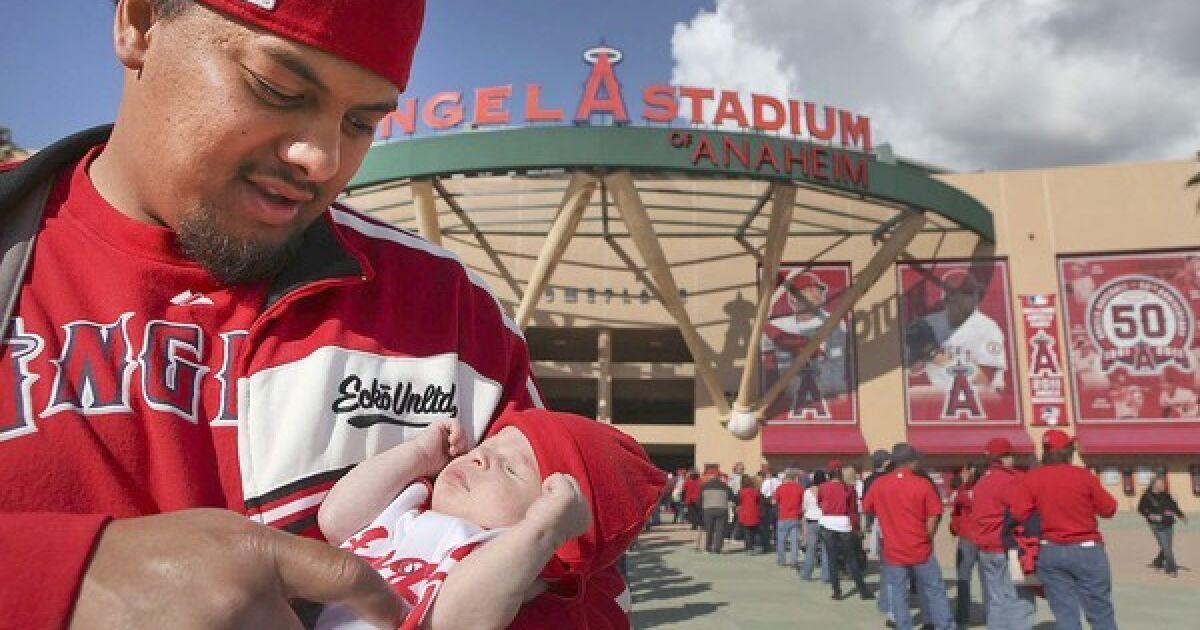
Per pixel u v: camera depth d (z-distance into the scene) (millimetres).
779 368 27859
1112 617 5625
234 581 488
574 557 1156
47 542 481
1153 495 12797
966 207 25438
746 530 16141
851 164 21516
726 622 8305
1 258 837
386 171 19938
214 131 764
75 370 795
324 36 742
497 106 21391
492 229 28922
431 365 1101
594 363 29250
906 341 27422
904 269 28000
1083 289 27031
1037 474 5977
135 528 508
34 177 884
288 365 939
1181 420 25641
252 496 867
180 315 890
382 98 837
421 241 1258
